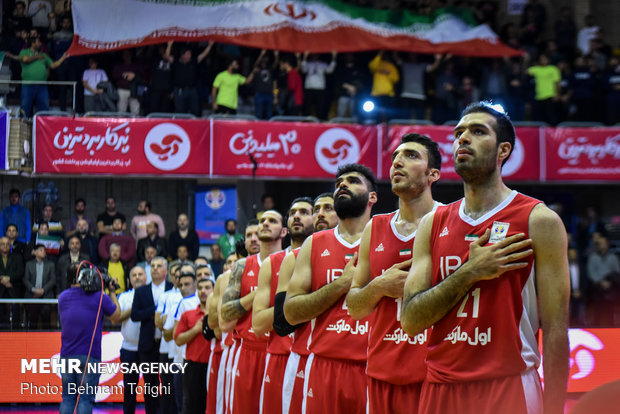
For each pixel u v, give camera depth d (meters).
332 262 5.76
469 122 3.74
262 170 17.12
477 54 19.06
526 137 17.91
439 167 4.91
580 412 2.80
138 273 11.65
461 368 3.67
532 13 21.44
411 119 18.47
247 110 19.06
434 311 3.70
